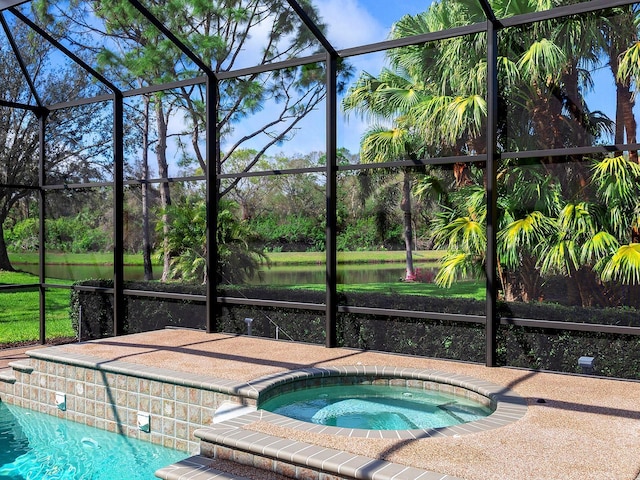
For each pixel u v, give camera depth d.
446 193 7.07
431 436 4.21
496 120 6.54
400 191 7.38
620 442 4.06
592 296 6.17
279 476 4.00
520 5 6.64
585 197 6.22
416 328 7.20
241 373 6.04
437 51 7.12
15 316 10.75
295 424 4.55
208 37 9.38
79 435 6.25
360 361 6.73
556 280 6.38
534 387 5.57
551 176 6.42
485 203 6.82
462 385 5.78
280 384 5.77
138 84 10.77
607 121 6.12
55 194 10.11
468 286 6.90
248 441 4.16
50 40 8.40
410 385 6.18
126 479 5.07
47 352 7.09
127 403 6.23
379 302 7.50
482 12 6.89
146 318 9.41
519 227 6.59
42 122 10.09
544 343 6.41
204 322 8.88
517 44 6.61
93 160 9.82
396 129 7.41
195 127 9.08
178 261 9.12
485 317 6.66
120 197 9.49
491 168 6.50
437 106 7.14
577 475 3.50
